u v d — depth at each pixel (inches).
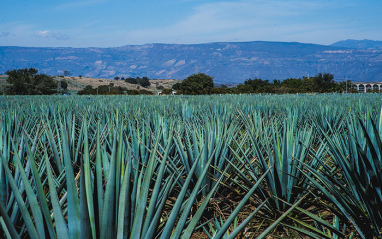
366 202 134.6
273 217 167.6
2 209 73.8
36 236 80.7
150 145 202.7
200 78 3034.0
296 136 201.2
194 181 182.1
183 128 246.1
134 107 507.5
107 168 129.3
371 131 168.9
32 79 3326.8
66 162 79.2
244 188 170.6
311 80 3208.7
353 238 150.4
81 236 77.4
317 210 172.2
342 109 398.3
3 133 182.9
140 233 85.3
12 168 167.5
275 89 2859.3
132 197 96.4
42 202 80.5
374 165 140.3
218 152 185.5
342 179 189.5
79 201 79.5
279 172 165.9
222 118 331.6
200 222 168.4
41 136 235.8
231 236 80.6
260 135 218.1
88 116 367.9
